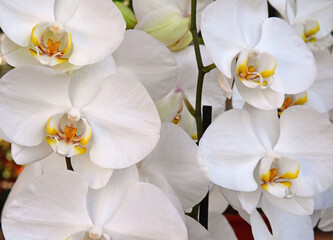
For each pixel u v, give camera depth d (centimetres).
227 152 79
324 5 94
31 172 81
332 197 85
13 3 74
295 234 83
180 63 84
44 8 75
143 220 77
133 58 77
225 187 78
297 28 93
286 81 80
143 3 82
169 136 77
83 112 76
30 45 75
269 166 80
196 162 77
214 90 87
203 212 80
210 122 80
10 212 75
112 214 77
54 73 74
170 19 81
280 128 81
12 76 73
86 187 75
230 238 89
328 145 81
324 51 92
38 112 75
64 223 77
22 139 75
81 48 75
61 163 80
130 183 77
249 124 80
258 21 79
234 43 78
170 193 78
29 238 76
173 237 76
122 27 73
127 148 75
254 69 78
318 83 92
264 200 82
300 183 81
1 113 74
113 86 75
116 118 75
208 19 77
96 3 74
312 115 80
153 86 78
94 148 76
